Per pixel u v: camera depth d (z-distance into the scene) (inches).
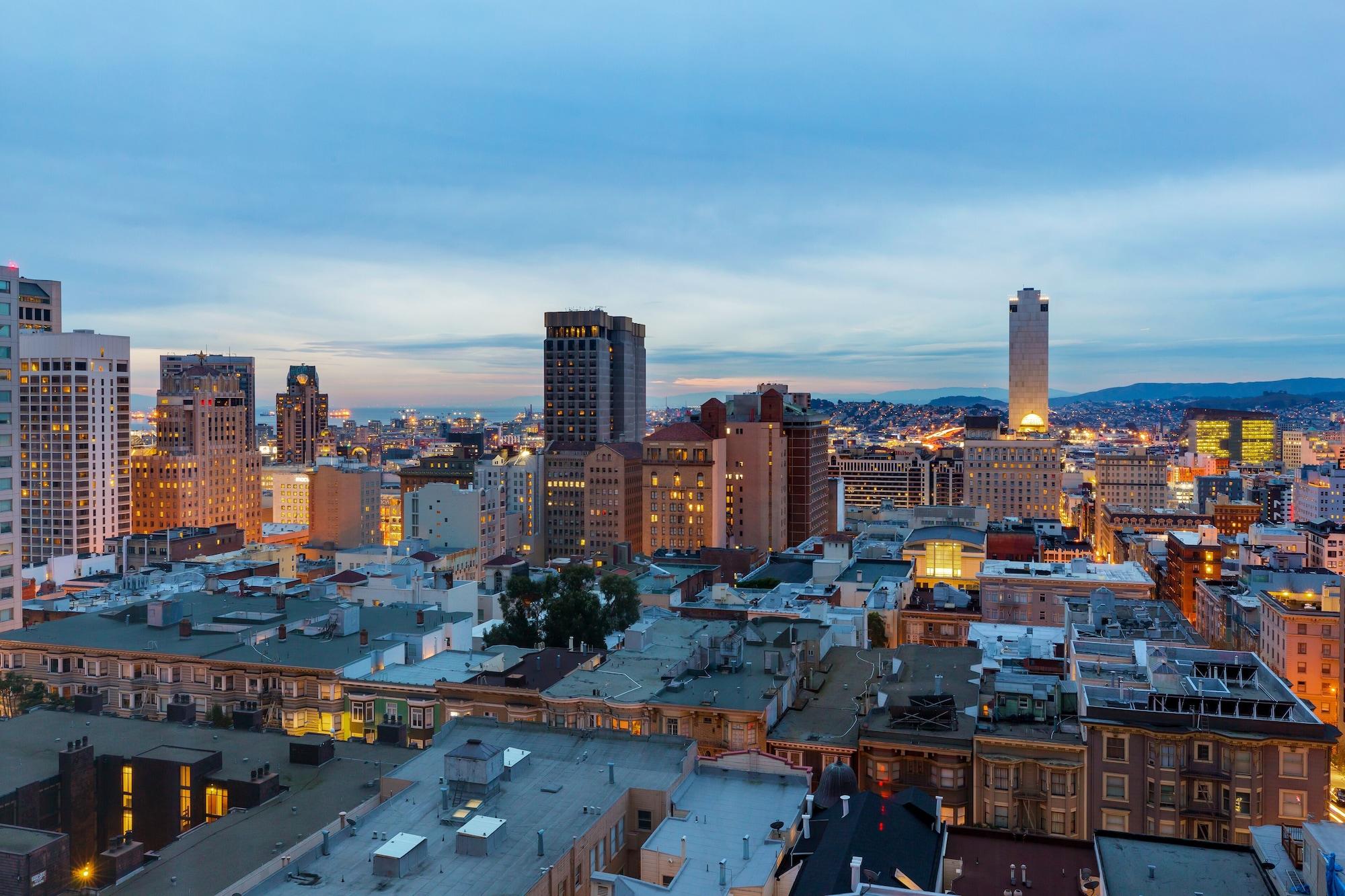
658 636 6338.6
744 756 4062.5
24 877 3120.1
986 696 4704.7
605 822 3531.0
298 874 3097.9
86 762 4089.6
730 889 3093.0
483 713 5275.6
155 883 3235.7
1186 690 4335.6
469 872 3105.3
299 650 6008.9
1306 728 3937.0
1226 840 3949.3
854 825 3152.1
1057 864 3265.3
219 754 4158.5
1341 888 2335.1
